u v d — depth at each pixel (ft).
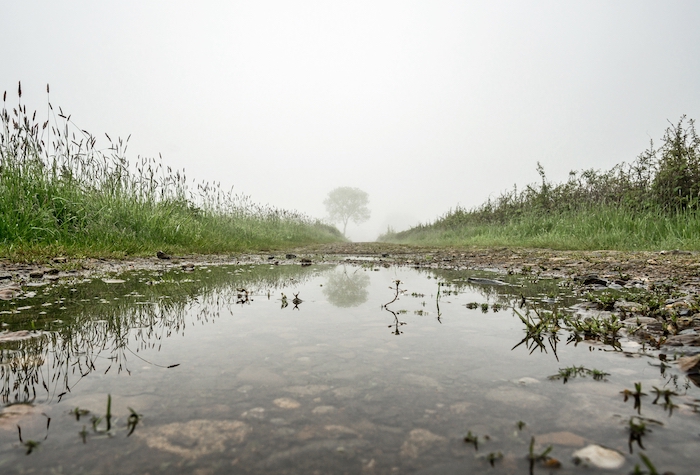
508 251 27.30
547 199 41.09
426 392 3.73
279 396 3.60
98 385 3.78
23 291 8.99
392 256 25.95
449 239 52.31
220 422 3.08
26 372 4.12
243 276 13.16
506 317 7.19
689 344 5.25
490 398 3.60
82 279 11.02
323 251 32.96
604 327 6.06
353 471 2.45
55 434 2.85
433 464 2.55
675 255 18.83
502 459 2.60
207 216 29.86
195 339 5.49
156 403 3.41
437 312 7.59
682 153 27.89
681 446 2.74
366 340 5.55
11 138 16.11
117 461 2.52
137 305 7.73
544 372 4.31
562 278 13.44
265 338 5.59
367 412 3.30
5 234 14.37
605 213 30.60
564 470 2.47
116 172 21.54
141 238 19.88
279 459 2.58
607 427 3.04
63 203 17.06
